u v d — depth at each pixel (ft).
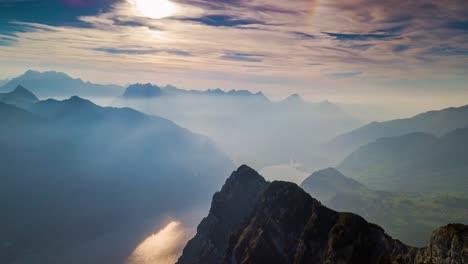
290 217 448.24
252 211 522.88
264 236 448.24
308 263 380.78
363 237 348.59
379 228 356.18
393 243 325.42
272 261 421.59
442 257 255.70
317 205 426.10
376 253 331.98
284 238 435.94
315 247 383.45
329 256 346.74
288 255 422.00
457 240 245.24
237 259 454.40
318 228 394.52
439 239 261.85
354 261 328.29
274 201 481.87
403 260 298.97
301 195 467.93
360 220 369.30
